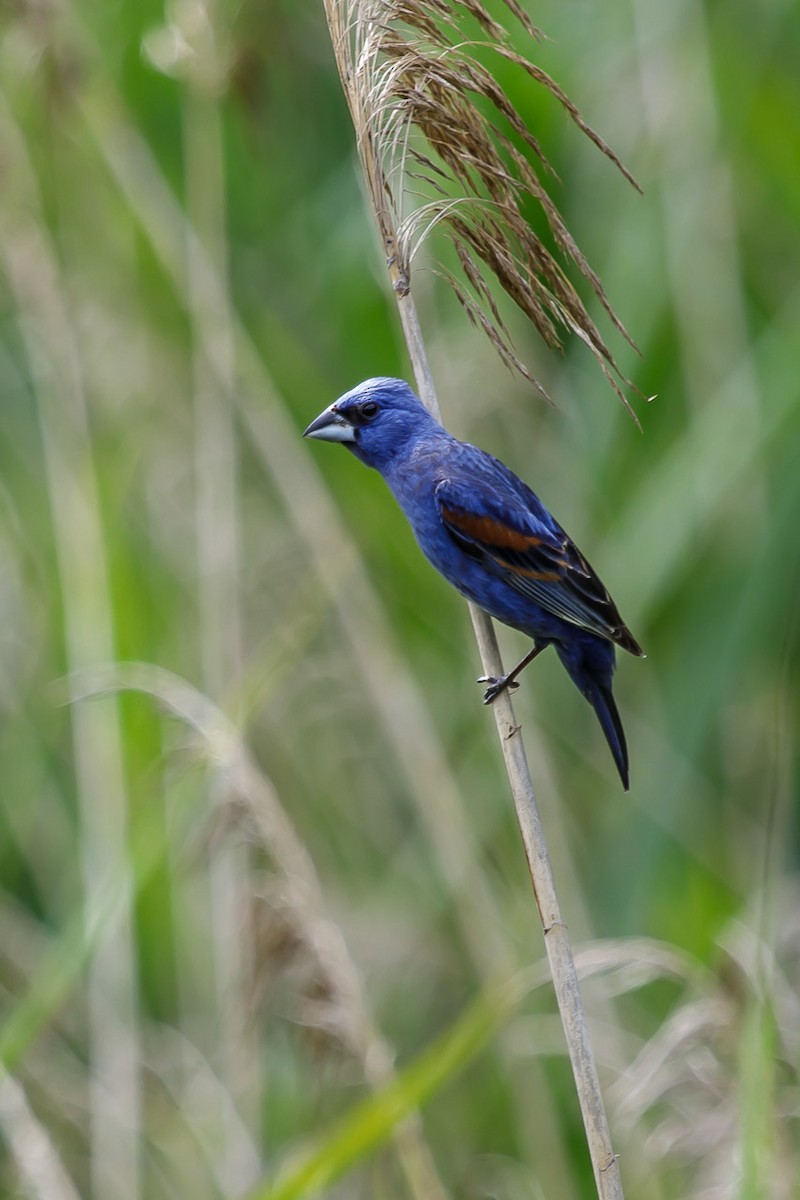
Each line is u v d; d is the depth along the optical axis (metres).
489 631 7.21
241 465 12.76
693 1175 9.13
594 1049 9.88
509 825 11.39
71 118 11.38
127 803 9.96
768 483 11.48
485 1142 10.30
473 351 11.36
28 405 12.38
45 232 11.16
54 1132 10.23
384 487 11.98
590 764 12.03
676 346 12.05
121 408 12.06
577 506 11.66
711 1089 7.44
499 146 10.98
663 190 12.10
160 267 12.16
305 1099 10.22
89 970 9.80
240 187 12.45
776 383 11.11
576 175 12.18
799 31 12.27
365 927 10.82
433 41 6.59
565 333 11.70
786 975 8.41
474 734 11.73
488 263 6.52
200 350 11.16
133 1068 9.71
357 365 11.92
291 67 11.71
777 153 12.13
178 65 10.85
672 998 10.75
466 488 8.29
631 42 12.41
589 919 10.92
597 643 8.50
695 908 10.50
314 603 10.57
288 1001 8.05
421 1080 7.26
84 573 10.45
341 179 12.21
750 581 10.90
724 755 11.21
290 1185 7.15
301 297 12.34
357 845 11.62
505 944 10.13
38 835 11.55
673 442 11.96
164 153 12.68
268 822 8.00
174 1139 10.16
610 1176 6.27
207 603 10.91
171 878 10.58
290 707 11.56
